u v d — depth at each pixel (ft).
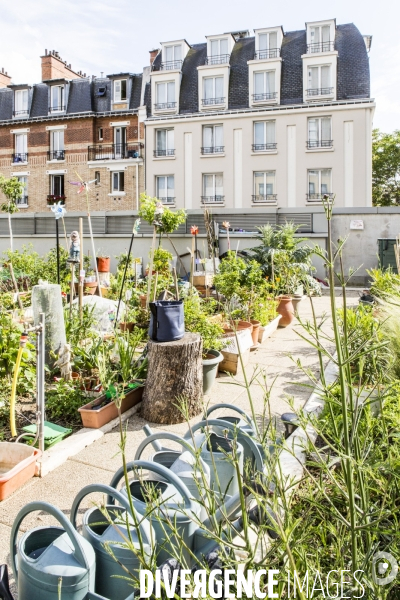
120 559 6.41
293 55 90.07
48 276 42.42
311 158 83.51
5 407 14.97
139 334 21.54
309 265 44.62
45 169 102.83
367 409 7.02
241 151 87.04
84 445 13.71
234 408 10.46
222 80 90.63
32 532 6.80
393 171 115.24
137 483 8.04
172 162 91.09
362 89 83.87
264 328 27.02
